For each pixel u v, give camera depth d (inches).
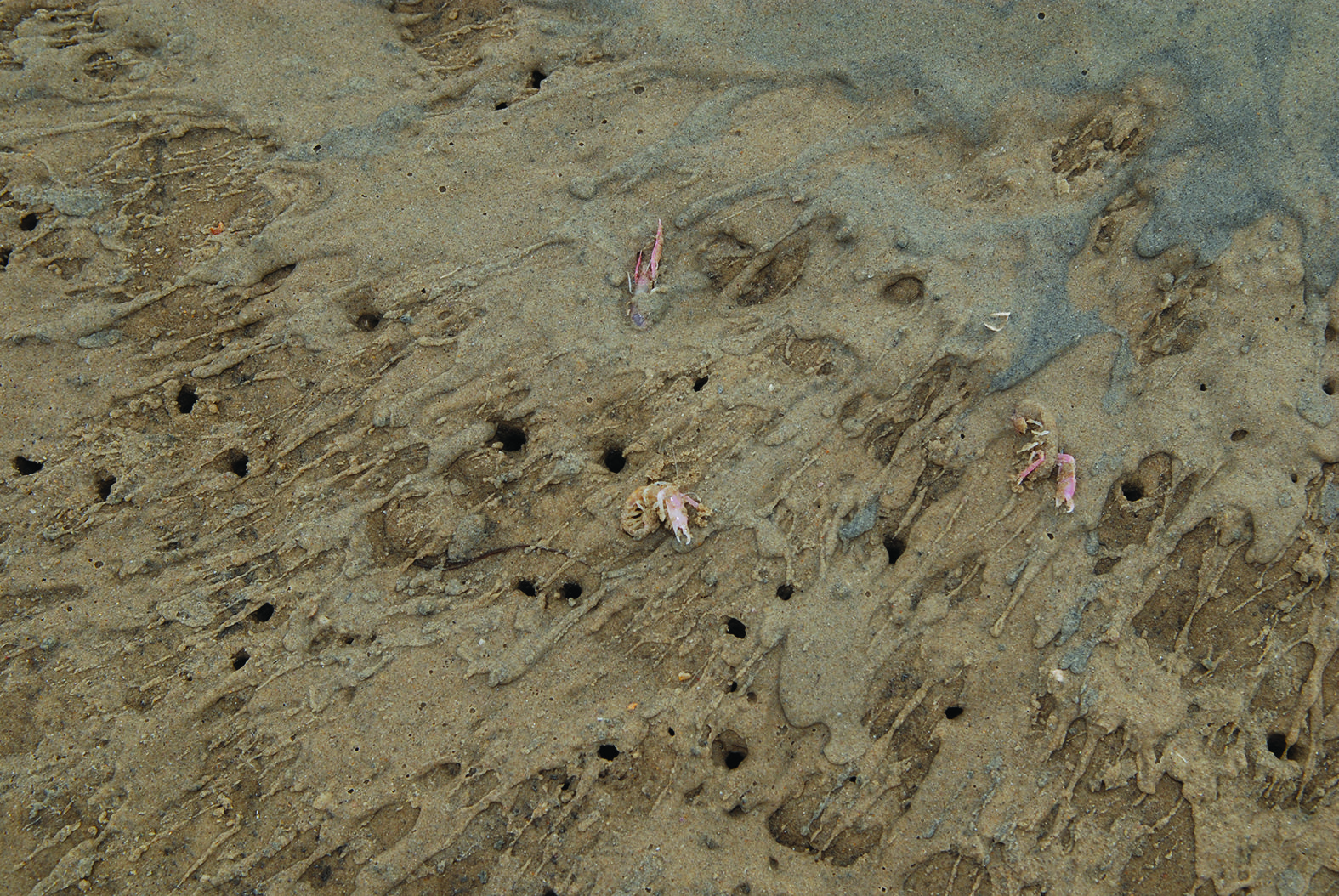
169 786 29.7
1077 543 30.0
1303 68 30.8
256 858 29.4
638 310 31.3
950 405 30.6
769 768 29.7
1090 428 30.3
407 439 30.9
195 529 30.7
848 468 30.5
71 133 32.1
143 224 31.8
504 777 29.6
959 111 31.4
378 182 31.9
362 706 29.9
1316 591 29.8
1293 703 29.6
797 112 31.9
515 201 31.8
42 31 32.4
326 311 31.4
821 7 32.0
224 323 31.4
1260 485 30.0
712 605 30.1
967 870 29.3
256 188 31.9
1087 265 30.9
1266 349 30.4
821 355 30.9
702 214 31.6
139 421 31.1
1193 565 29.9
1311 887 29.1
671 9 32.3
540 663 30.0
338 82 32.4
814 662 29.9
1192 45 31.0
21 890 29.3
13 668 30.1
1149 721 29.4
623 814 29.6
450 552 30.5
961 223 31.1
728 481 30.5
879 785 29.6
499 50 32.4
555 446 30.8
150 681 30.0
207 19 32.6
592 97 32.2
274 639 30.2
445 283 31.4
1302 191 30.5
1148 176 30.9
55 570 30.5
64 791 29.6
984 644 29.9
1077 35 31.3
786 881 29.3
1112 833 29.3
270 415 31.1
